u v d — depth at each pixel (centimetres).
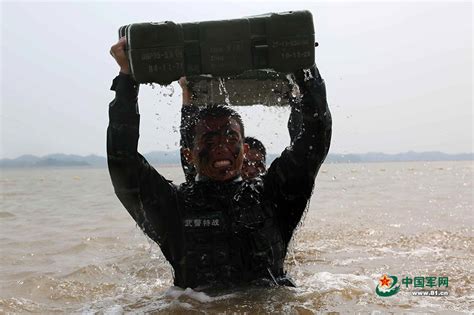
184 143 345
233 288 304
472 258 448
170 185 320
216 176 311
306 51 274
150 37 269
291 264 441
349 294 312
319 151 301
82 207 1055
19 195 1466
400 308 287
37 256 533
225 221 304
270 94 330
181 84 325
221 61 274
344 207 913
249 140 439
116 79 291
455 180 2033
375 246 529
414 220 714
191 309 280
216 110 319
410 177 2473
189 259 306
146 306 304
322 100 297
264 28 275
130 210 311
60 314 320
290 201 315
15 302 351
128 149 288
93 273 445
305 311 276
